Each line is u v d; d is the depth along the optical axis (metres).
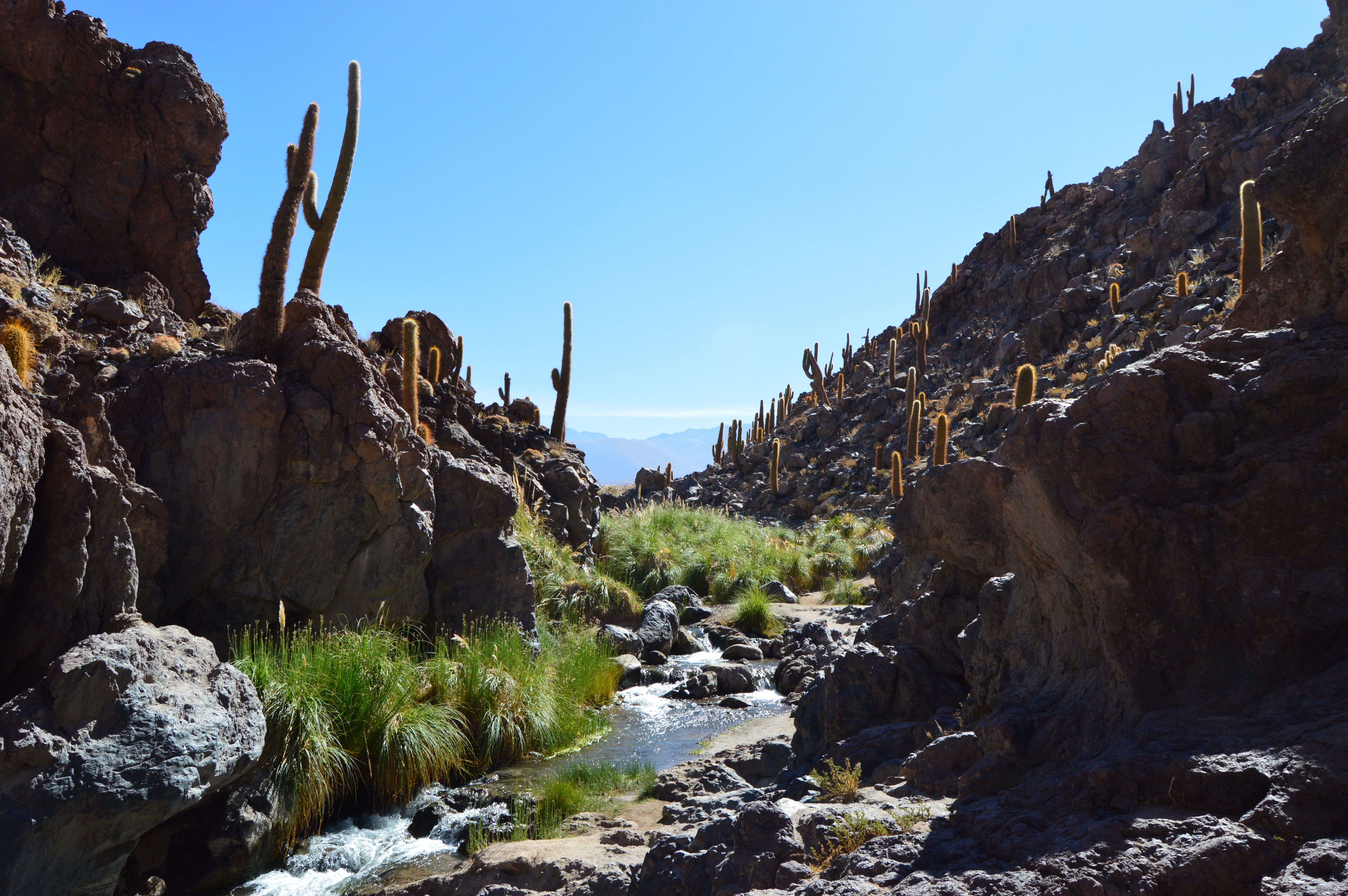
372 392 9.99
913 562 9.35
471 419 18.53
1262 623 3.27
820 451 42.38
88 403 7.69
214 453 8.84
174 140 13.48
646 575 18.91
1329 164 4.23
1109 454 3.80
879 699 6.54
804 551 23.27
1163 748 3.01
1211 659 3.36
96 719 4.88
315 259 11.81
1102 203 50.31
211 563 8.82
